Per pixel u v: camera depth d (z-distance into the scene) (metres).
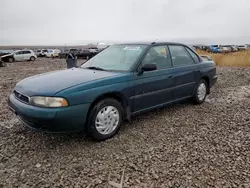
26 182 2.59
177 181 2.60
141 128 4.14
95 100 3.47
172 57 4.84
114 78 3.68
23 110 3.22
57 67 19.16
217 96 6.68
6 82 9.85
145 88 4.11
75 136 3.78
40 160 3.06
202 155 3.17
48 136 3.79
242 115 4.88
